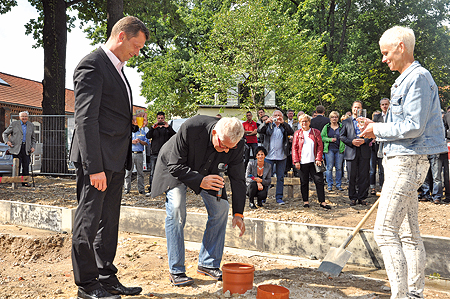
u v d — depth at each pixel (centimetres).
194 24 2331
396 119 279
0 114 2417
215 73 1684
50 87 1325
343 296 318
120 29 304
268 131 757
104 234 319
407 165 270
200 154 339
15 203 605
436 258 385
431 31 2591
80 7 1688
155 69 2517
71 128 1226
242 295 313
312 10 2438
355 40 2586
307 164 708
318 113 956
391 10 2658
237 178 363
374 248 420
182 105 2464
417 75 264
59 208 555
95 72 288
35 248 473
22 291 332
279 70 1609
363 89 2305
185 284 342
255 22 1619
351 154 725
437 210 668
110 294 297
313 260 441
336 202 768
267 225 477
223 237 372
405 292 264
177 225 344
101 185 283
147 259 427
